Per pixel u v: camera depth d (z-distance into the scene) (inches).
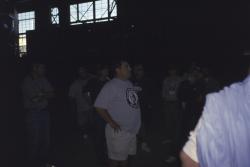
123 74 196.9
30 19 1317.7
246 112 62.1
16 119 348.8
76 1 1176.2
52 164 299.1
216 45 637.3
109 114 194.7
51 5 1042.1
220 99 63.1
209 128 61.9
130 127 195.5
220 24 639.8
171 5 729.6
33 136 279.4
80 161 310.7
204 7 676.7
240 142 60.8
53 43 878.4
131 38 773.9
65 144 391.9
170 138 358.0
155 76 722.2
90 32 834.2
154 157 314.2
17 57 438.6
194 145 65.9
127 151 197.6
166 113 352.2
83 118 389.7
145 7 766.5
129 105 194.7
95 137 275.9
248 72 69.3
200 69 269.9
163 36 732.0
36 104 277.9
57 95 702.5
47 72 800.9
